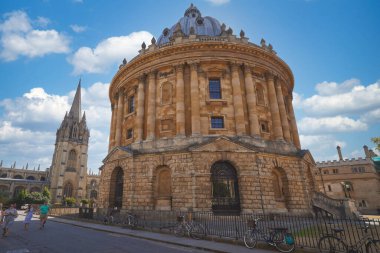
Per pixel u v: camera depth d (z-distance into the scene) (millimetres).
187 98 32156
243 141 29078
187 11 50344
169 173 29156
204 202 25609
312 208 29859
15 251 12773
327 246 13016
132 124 35812
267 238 13625
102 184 35219
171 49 33594
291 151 31984
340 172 65688
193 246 14078
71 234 19000
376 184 60750
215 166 27984
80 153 119250
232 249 13164
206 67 33219
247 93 32312
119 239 16656
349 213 26891
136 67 36781
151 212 26812
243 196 26188
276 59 36656
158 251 12828
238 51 33781
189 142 29016
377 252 11336
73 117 123875
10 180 109125
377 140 26766
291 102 41406
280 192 29594
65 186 110562
